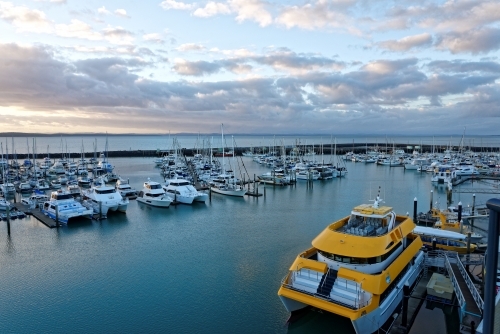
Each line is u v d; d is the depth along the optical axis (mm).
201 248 38875
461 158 128625
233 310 25250
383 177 100875
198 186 79062
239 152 188875
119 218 52875
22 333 22672
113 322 23875
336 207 60719
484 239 38375
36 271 32688
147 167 130125
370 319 19266
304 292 20766
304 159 147625
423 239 34219
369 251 21391
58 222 47844
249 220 51625
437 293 23516
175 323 23688
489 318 6164
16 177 90875
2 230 46125
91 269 33156
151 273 32062
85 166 115812
